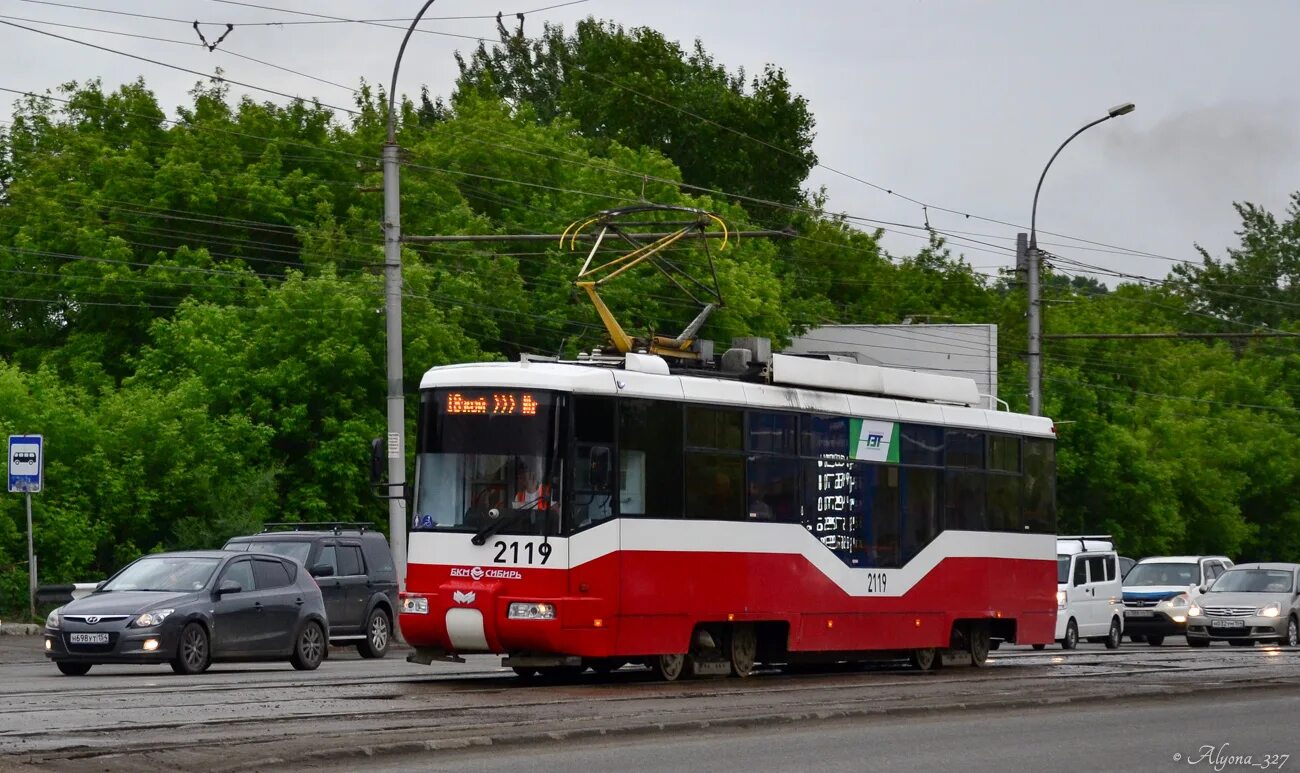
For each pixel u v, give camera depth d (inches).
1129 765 527.8
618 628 791.1
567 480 780.6
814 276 2974.9
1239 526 2679.6
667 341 913.5
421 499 799.7
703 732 583.8
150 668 925.8
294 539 1119.6
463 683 787.4
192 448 1464.1
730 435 864.3
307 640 930.1
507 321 1895.9
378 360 1624.0
